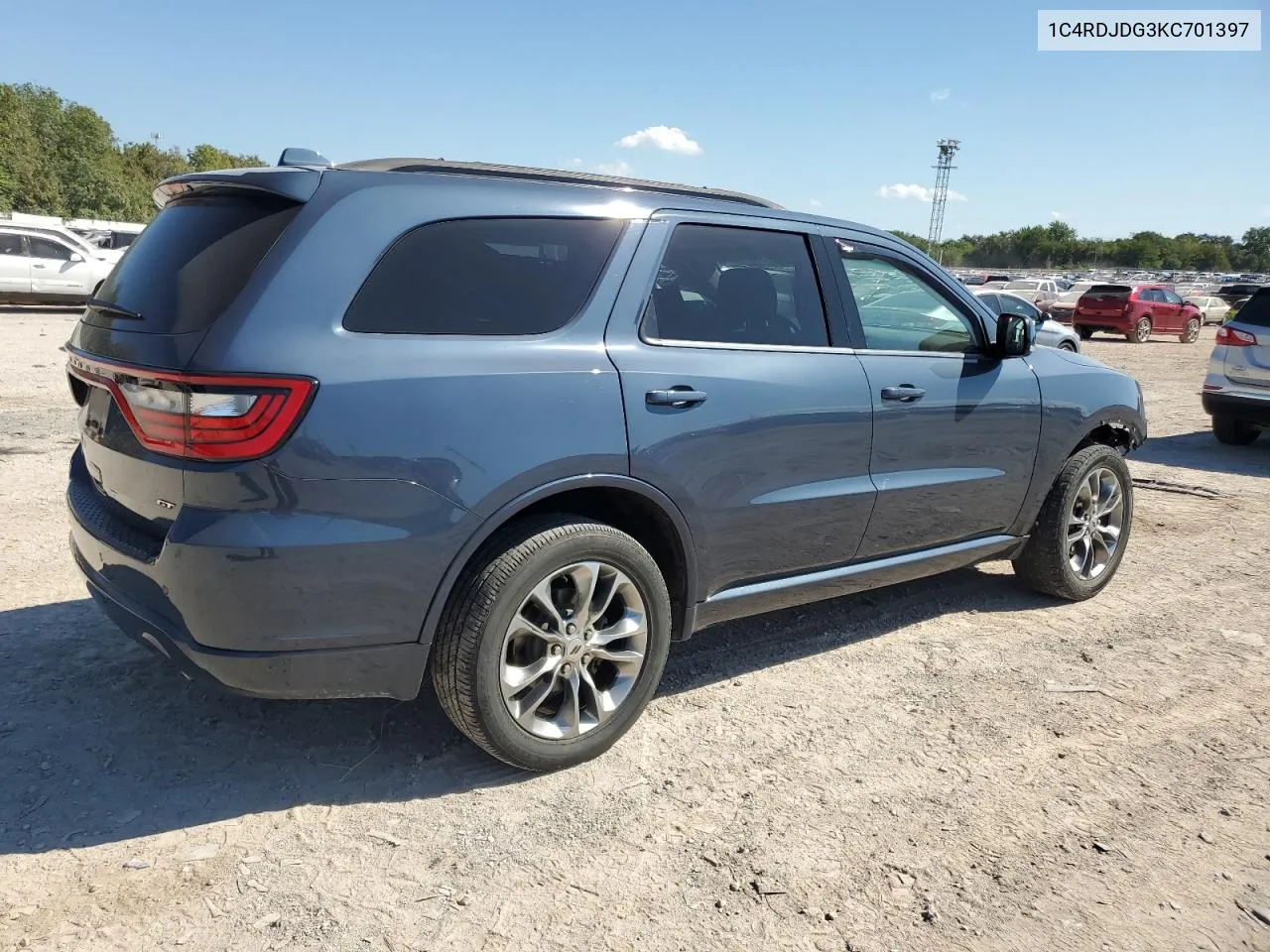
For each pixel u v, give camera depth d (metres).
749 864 2.59
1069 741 3.36
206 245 2.71
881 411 3.70
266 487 2.42
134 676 3.51
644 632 3.10
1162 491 7.53
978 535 4.35
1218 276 108.06
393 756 3.07
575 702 2.98
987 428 4.14
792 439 3.40
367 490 2.51
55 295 19.69
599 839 2.68
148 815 2.69
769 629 4.31
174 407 2.45
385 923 2.30
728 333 3.32
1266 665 4.08
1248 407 9.23
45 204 76.50
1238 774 3.17
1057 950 2.31
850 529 3.71
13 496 5.81
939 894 2.50
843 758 3.18
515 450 2.72
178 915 2.29
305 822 2.69
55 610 4.09
